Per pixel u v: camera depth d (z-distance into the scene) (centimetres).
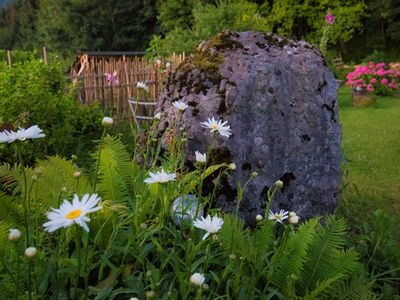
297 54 316
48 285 166
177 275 156
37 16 3591
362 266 239
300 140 296
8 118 435
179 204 204
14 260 161
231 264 165
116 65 757
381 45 2675
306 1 2481
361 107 1130
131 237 173
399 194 446
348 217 355
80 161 430
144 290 161
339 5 2459
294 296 181
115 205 182
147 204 188
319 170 301
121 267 164
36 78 480
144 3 2869
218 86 287
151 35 2916
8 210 185
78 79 723
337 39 2642
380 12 2561
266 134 285
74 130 465
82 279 176
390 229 297
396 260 275
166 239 192
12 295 153
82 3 2905
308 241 199
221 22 1234
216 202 272
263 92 288
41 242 175
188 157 278
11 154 404
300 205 293
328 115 310
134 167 244
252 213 277
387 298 239
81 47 2936
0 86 461
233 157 273
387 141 698
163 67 786
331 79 325
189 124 279
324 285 181
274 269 182
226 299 170
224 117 278
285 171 290
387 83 1322
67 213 118
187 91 295
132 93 765
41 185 207
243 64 294
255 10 2448
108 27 2948
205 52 312
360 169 539
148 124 686
